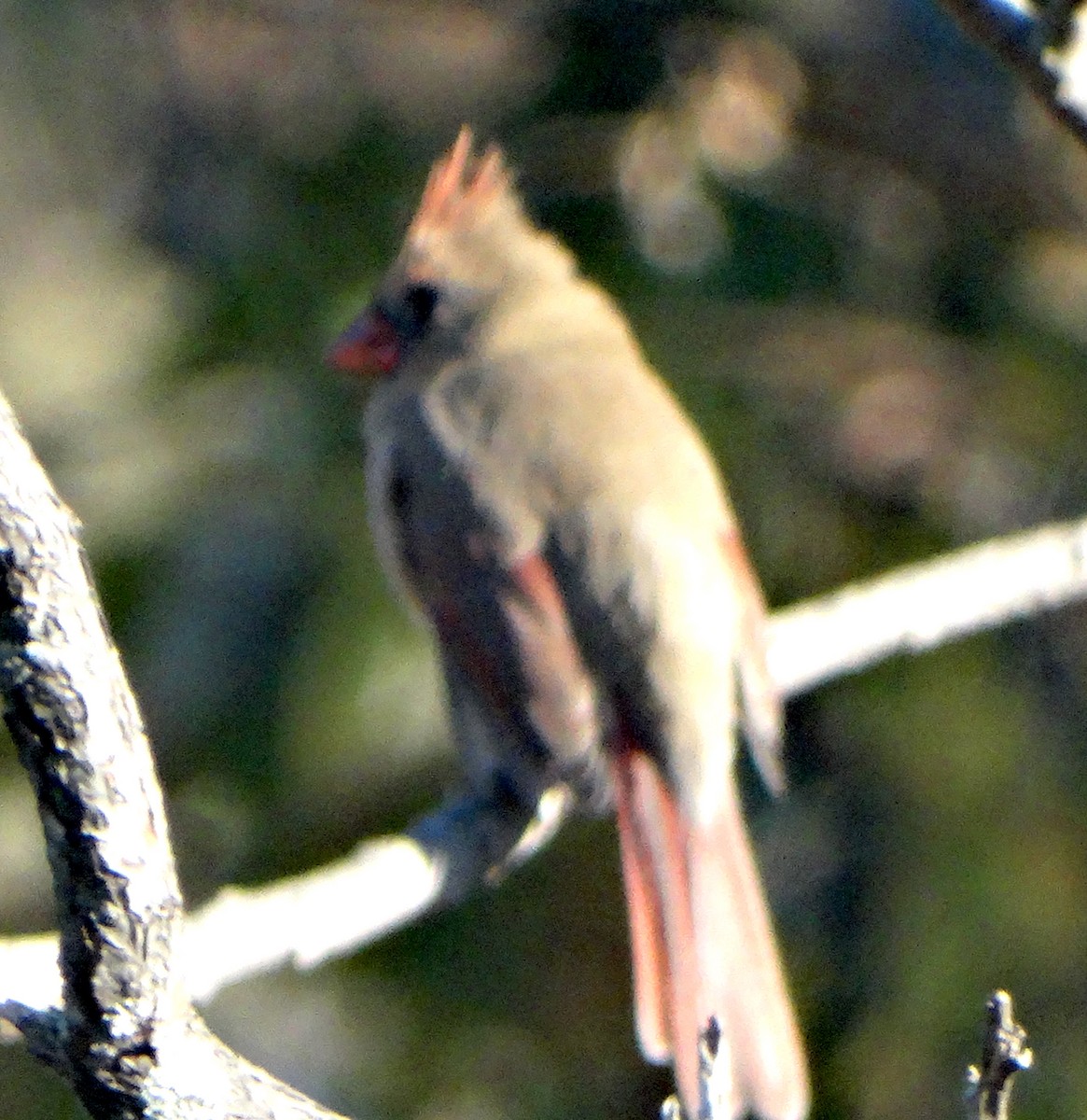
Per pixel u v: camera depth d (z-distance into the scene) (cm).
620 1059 1060
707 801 731
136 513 1075
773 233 1098
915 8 1152
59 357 1230
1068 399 1101
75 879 460
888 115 1141
